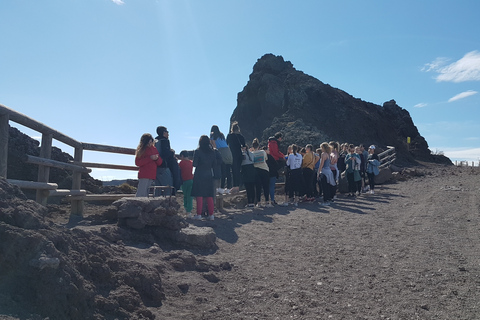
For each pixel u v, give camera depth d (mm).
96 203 10438
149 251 5836
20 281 3354
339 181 17875
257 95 54812
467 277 5988
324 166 13453
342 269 6336
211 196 9180
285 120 48125
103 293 4133
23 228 3748
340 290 5449
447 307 4973
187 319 4340
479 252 7277
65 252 4062
